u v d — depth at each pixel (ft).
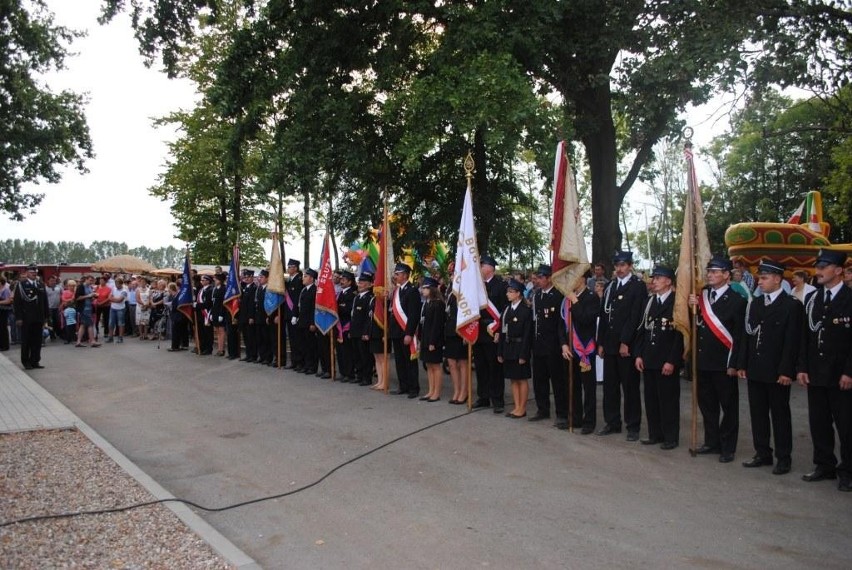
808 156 104.32
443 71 42.65
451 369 35.04
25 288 48.88
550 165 42.63
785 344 22.12
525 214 81.00
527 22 43.11
